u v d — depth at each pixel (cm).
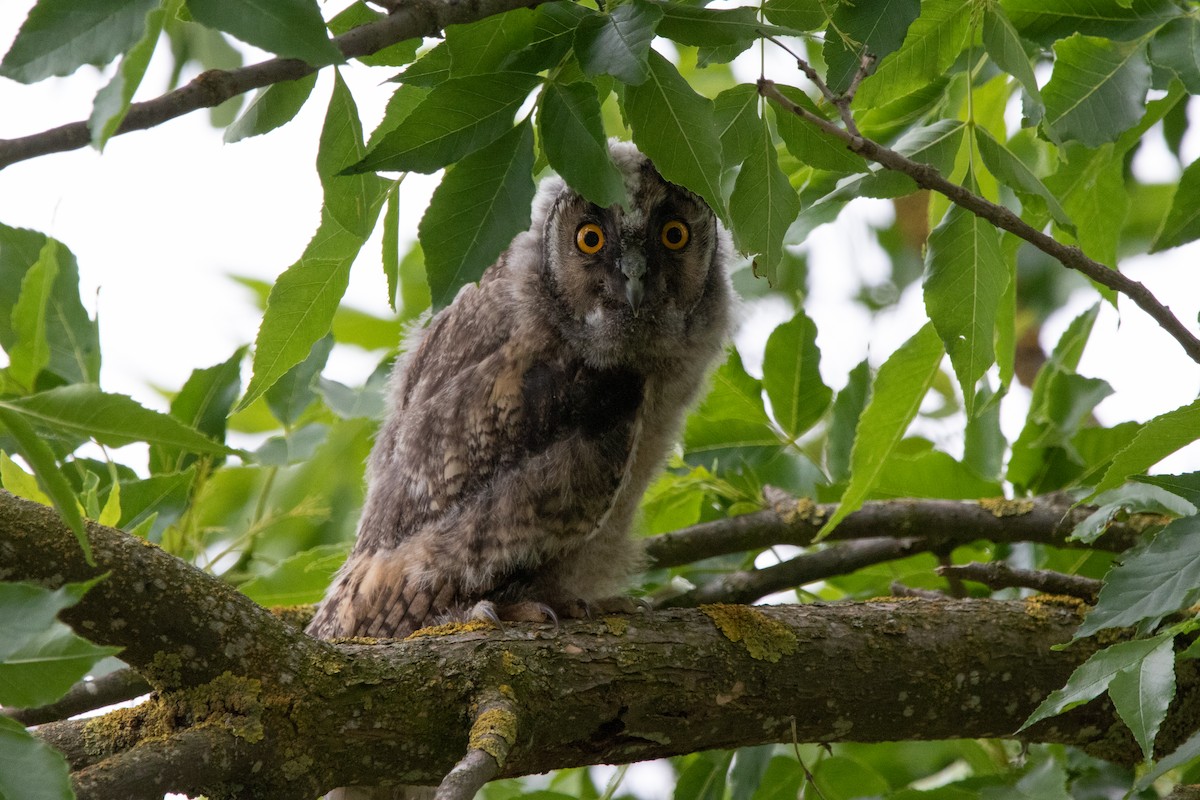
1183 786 727
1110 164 847
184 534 885
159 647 615
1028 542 946
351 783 644
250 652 630
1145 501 746
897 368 757
